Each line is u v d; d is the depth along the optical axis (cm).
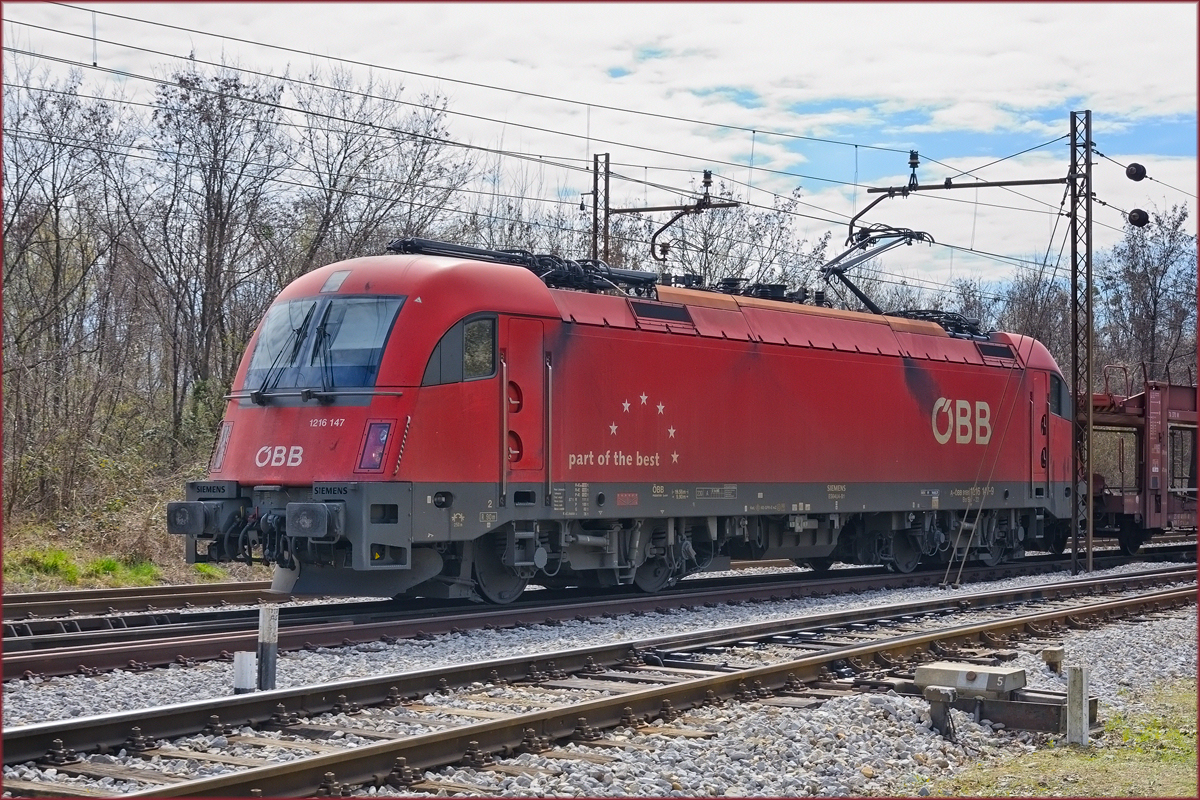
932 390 2323
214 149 3055
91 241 3064
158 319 3161
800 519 2062
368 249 3256
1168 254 5825
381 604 1672
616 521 1767
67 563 2061
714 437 1884
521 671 1105
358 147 3297
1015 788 817
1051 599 1934
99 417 2744
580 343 1683
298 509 1420
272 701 898
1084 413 2723
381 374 1470
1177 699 1155
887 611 1602
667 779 792
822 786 807
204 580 2209
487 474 1543
